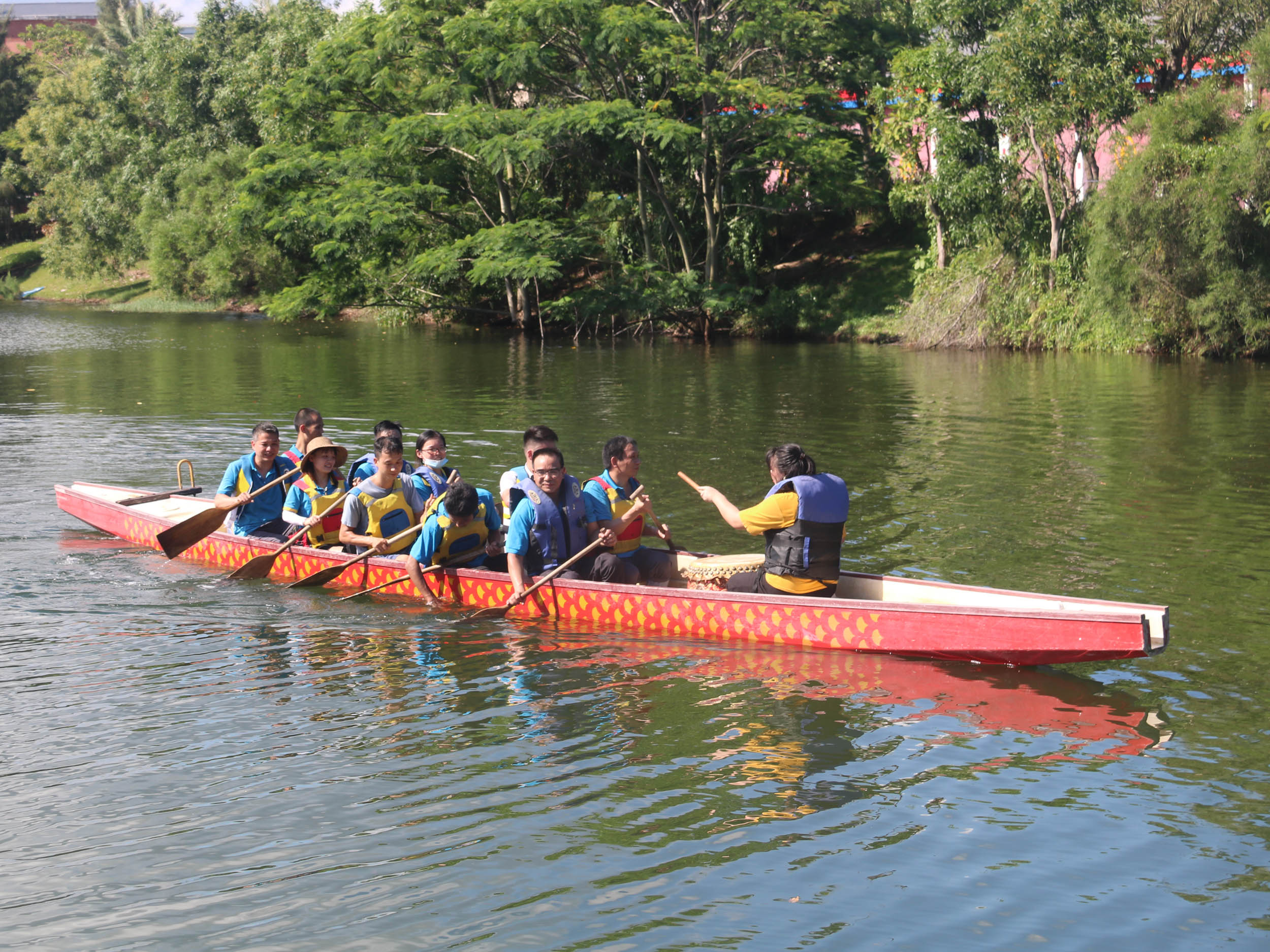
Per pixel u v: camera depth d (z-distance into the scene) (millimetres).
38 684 6188
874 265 33750
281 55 45500
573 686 6148
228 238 44875
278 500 9172
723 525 9633
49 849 4430
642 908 4008
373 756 5258
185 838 4520
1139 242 24203
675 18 32312
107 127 57875
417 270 32281
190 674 6359
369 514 8156
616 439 7691
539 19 30312
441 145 32750
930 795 4848
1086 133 26625
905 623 6422
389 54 33531
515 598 7301
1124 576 8070
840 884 4148
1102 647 5918
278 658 6645
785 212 33719
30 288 59906
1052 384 19891
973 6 27312
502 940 3832
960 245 30047
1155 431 14562
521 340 32625
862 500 10617
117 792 4902
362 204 31578
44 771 5109
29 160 68625
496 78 31891
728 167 33375
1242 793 4844
